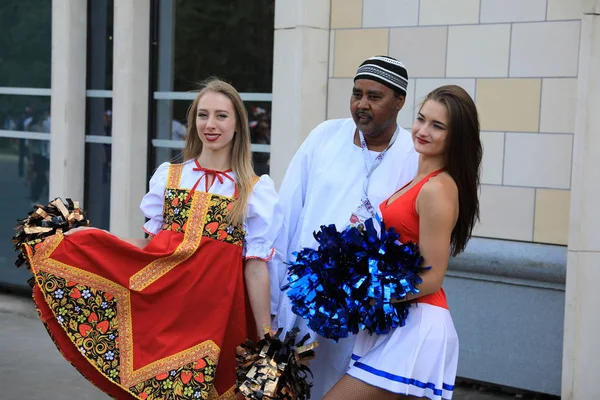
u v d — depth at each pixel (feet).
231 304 13.33
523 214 18.35
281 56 20.42
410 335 11.84
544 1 17.92
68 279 13.25
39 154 26.09
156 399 12.92
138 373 13.05
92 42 25.20
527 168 18.26
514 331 18.63
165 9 24.12
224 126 13.38
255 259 13.42
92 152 25.40
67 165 24.95
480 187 18.74
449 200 11.62
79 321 13.20
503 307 18.70
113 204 24.09
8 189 26.63
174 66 24.08
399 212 12.06
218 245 13.30
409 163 13.38
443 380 12.10
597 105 16.31
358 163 13.56
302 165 14.06
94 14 25.09
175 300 13.28
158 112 24.39
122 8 23.61
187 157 14.15
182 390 12.92
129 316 13.26
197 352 13.14
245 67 22.91
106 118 25.16
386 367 11.80
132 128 23.81
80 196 25.41
